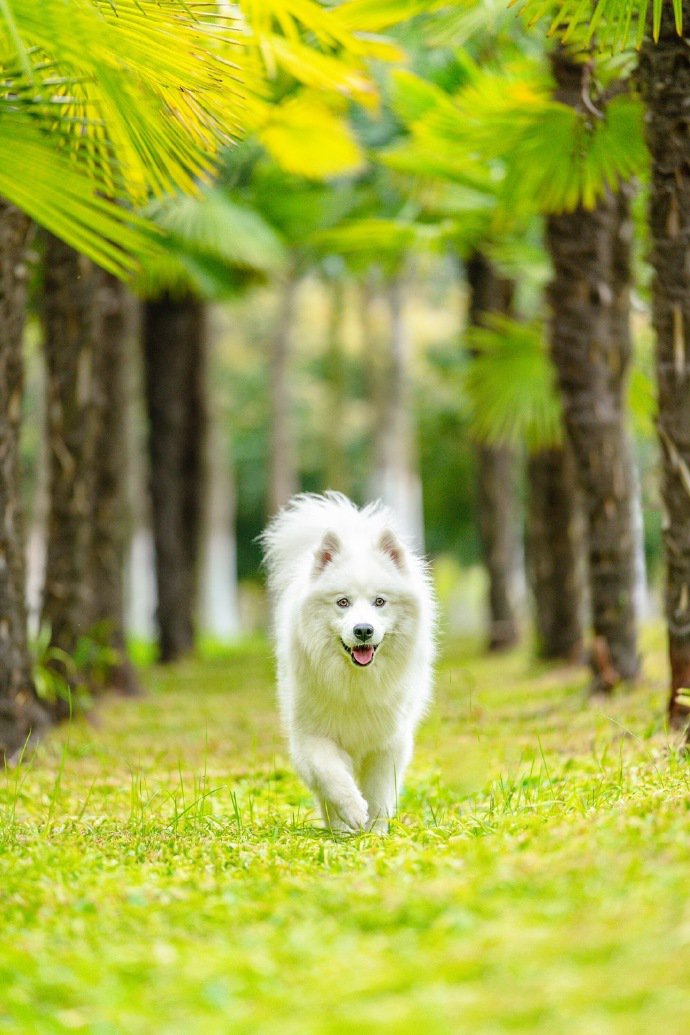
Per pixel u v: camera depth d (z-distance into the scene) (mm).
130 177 8992
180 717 16688
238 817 8469
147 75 7930
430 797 9852
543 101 12188
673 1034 3982
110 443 19109
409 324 48188
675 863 5617
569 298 15344
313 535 10281
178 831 8258
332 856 7184
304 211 24703
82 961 5090
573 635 21141
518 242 20438
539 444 20750
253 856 7262
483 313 25734
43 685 14102
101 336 18969
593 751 10375
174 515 28203
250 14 10086
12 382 11961
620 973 4445
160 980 4852
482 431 21594
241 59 10828
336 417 44500
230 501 48844
